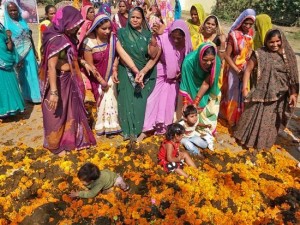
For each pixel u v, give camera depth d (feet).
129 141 17.37
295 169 16.26
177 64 16.98
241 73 18.29
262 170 16.10
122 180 14.12
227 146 18.16
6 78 19.83
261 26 19.31
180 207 13.20
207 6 78.13
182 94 17.29
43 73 15.19
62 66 15.24
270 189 14.53
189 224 12.56
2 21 23.77
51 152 16.67
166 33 16.61
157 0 26.86
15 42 21.58
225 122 20.48
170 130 14.96
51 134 16.15
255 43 20.04
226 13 69.46
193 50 17.48
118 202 13.35
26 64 22.41
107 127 17.99
